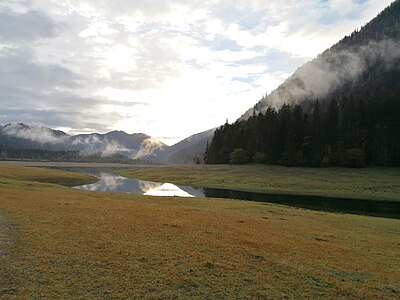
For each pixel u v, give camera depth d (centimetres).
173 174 16075
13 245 1972
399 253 2666
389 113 17200
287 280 1794
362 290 1738
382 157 15975
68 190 6284
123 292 1480
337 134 17338
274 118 19112
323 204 8006
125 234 2438
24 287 1438
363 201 8769
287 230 3222
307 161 16062
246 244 2450
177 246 2228
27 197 4100
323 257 2316
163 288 1561
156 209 3853
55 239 2159
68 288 1470
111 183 13312
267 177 13512
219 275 1780
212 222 3188
